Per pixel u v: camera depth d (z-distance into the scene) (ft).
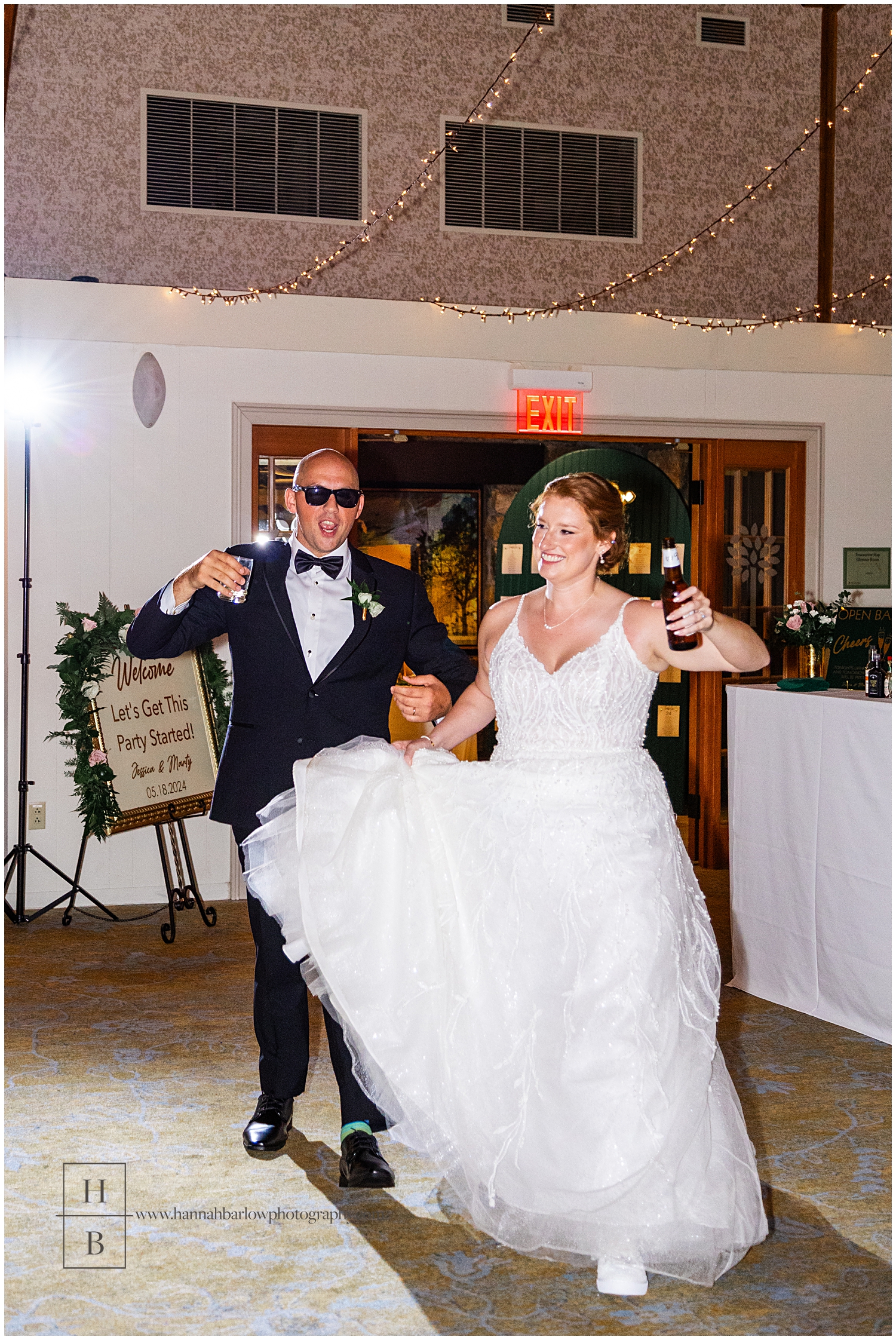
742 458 22.25
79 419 19.13
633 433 21.45
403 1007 8.41
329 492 9.71
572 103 25.23
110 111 22.80
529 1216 7.84
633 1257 7.68
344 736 9.81
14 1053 12.45
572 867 8.00
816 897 13.66
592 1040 7.74
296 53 23.80
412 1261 8.19
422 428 20.53
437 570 31.83
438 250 24.67
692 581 22.31
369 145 24.26
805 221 26.35
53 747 19.22
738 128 26.03
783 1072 12.03
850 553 22.61
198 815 18.78
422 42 24.45
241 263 23.61
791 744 13.99
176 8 23.09
